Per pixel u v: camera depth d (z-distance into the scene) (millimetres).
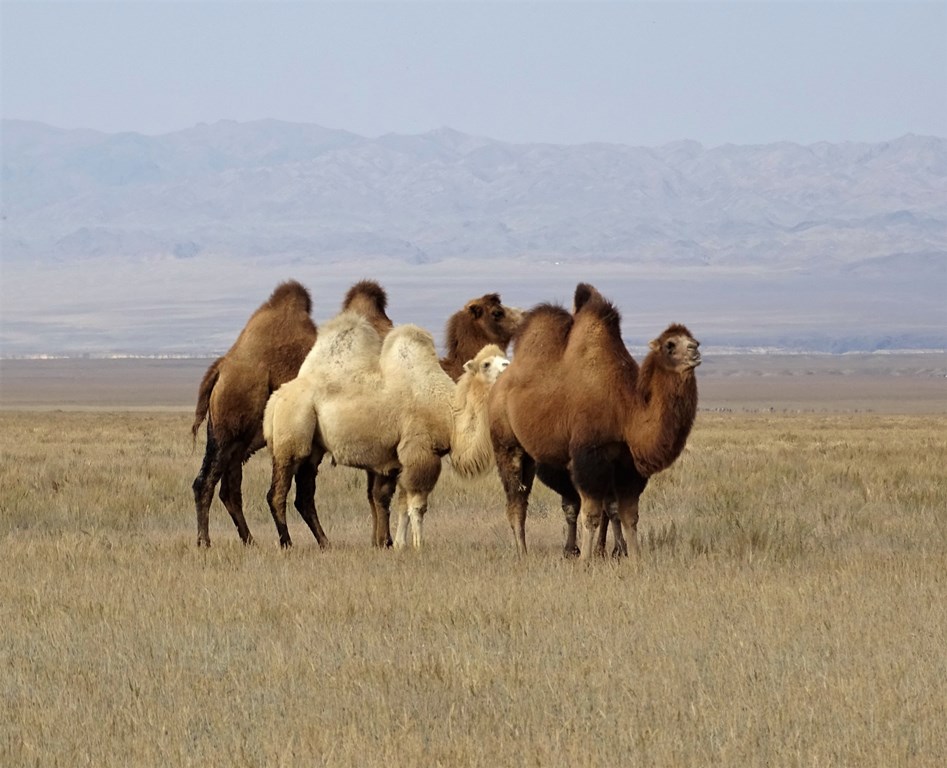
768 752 29469
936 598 44156
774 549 55406
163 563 55156
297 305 66625
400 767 28859
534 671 36031
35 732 31656
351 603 44375
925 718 31391
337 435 61625
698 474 88562
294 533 70188
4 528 68500
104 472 91500
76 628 42250
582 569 52188
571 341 57500
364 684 35000
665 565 52062
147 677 36250
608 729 31016
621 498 56750
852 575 48469
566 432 56750
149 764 29469
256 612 43781
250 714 32781
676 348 53469
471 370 61938
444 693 34281
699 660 36969
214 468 65062
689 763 29047
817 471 88062
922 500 72438
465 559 54938
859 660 36219
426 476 61344
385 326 69375
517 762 29141
